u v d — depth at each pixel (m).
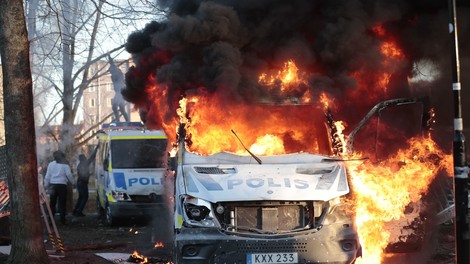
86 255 10.98
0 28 9.16
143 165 16.50
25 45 9.21
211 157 8.55
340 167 8.30
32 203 9.25
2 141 27.02
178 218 7.80
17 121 9.20
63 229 16.05
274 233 7.58
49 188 17.22
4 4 9.09
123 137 16.77
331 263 7.55
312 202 7.68
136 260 10.24
